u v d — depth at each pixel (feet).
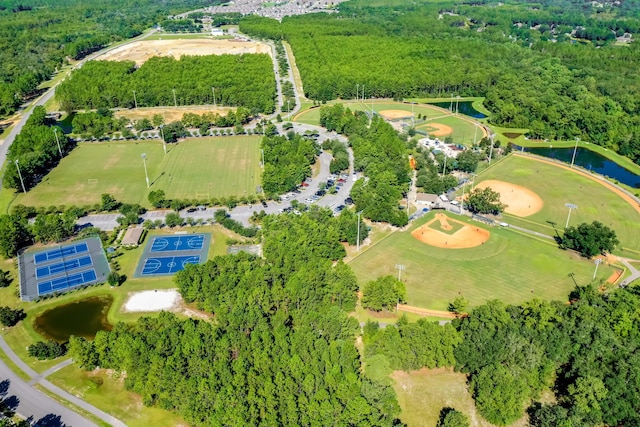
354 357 584.81
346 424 507.30
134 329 651.25
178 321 638.53
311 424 509.76
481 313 636.07
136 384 562.66
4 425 534.37
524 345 589.73
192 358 565.12
